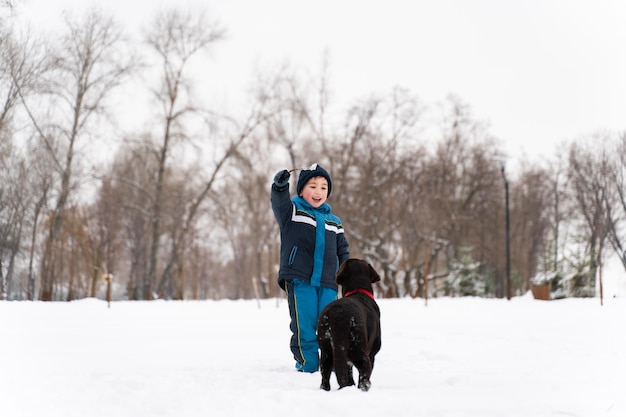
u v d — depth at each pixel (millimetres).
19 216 28047
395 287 36062
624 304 17328
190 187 39531
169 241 44750
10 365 6156
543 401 3918
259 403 3916
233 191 44156
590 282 29469
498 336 9398
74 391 4348
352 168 37969
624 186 38969
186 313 15703
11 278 28359
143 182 41156
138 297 45594
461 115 39781
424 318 13695
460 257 39250
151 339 9508
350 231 35719
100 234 38375
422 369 5945
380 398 3930
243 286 52188
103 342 9023
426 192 37406
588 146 41344
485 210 40438
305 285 6043
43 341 8984
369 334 4816
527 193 46656
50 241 27969
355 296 5086
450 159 38812
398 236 40188
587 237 35688
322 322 4668
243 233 52094
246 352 7859
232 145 35594
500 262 43656
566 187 44281
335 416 3592
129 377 5047
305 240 6102
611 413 3605
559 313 14789
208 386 4559
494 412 3617
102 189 38219
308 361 5844
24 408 3840
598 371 5484
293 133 37844
